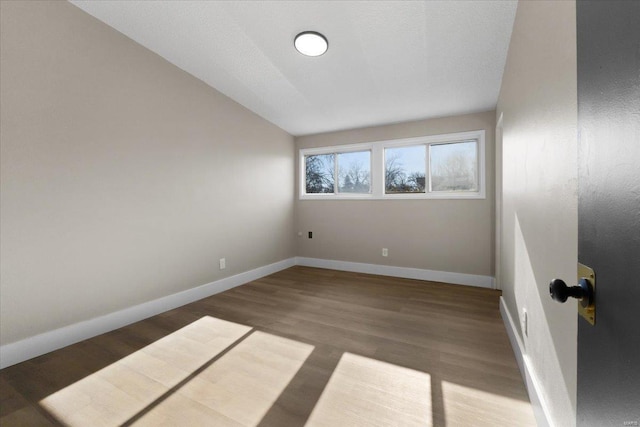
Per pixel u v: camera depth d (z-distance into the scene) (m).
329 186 4.69
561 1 1.04
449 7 2.03
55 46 2.08
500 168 3.31
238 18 2.29
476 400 1.51
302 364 1.86
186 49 2.68
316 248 4.73
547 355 1.22
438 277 3.85
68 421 1.39
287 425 1.36
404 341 2.17
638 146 0.38
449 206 3.80
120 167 2.47
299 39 2.43
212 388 1.63
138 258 2.60
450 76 2.84
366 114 3.83
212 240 3.34
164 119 2.82
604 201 0.47
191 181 3.10
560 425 1.07
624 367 0.41
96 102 2.32
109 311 2.39
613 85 0.44
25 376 1.75
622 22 0.41
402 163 4.14
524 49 1.65
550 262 1.17
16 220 1.91
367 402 1.51
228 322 2.53
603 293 0.48
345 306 2.92
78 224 2.21
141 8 2.22
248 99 3.59
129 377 1.74
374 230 4.27
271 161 4.30
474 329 2.36
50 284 2.06
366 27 2.27
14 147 1.90
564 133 1.01
